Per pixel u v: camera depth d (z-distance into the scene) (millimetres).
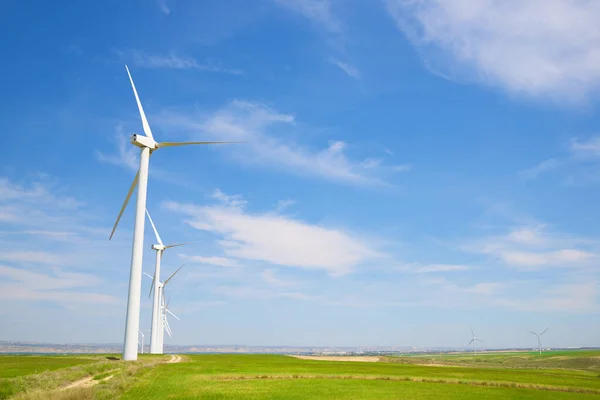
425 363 146375
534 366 146125
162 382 41719
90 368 47688
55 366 60656
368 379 55094
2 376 43375
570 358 161625
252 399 32719
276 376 54562
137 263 67312
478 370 92250
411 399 36625
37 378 35875
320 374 59750
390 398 36750
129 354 65188
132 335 65688
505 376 69938
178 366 68375
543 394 44625
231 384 43375
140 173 69875
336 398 35531
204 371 58406
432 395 40094
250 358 124188
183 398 31281
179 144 71500
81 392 27844
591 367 136625
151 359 79812
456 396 39906
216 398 32312
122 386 34844
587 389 50688
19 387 30734
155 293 115188
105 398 28109
